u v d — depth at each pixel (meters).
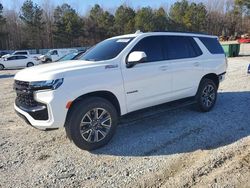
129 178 3.84
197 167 4.04
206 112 6.71
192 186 3.57
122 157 4.48
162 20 72.00
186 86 6.14
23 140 5.34
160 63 5.57
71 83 4.42
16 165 4.35
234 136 5.13
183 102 6.21
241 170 3.88
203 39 6.83
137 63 5.05
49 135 5.52
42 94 4.36
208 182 3.64
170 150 4.67
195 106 6.71
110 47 5.40
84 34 69.12
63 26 64.69
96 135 4.73
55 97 4.30
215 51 7.05
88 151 4.74
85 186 3.71
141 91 5.25
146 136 5.30
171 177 3.82
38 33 64.38
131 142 5.05
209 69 6.68
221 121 6.00
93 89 4.61
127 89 5.04
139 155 4.54
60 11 66.88
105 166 4.21
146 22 69.12
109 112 4.81
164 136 5.27
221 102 7.66
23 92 4.60
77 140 4.57
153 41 5.63
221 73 7.11
